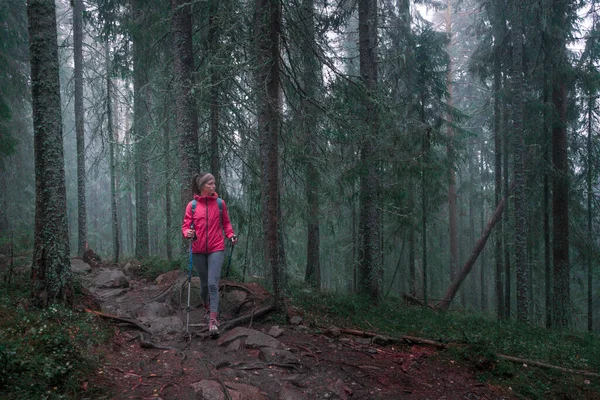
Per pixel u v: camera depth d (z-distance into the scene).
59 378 3.33
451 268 19.92
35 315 4.22
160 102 9.73
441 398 4.14
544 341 7.80
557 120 12.34
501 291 14.73
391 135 9.21
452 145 14.71
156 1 9.56
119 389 3.41
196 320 5.63
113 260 12.06
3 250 11.08
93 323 4.54
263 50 6.07
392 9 13.14
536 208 14.14
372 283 9.77
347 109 8.23
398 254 18.42
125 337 4.65
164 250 17.80
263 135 7.89
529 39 12.30
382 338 5.59
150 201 15.38
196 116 7.65
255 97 7.54
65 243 4.78
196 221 4.99
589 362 6.33
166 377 3.72
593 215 14.30
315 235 11.41
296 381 3.96
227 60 6.94
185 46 7.52
